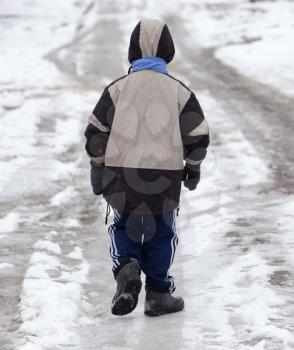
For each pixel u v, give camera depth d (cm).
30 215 1898
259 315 1204
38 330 1162
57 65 5622
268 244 1609
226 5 11075
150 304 1241
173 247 1236
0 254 1582
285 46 5869
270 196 2044
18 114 3316
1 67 5434
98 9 11506
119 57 6178
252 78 4725
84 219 1881
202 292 1349
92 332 1170
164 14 10569
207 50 6631
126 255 1203
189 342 1121
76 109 3528
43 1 12250
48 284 1354
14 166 2367
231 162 2455
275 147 2706
